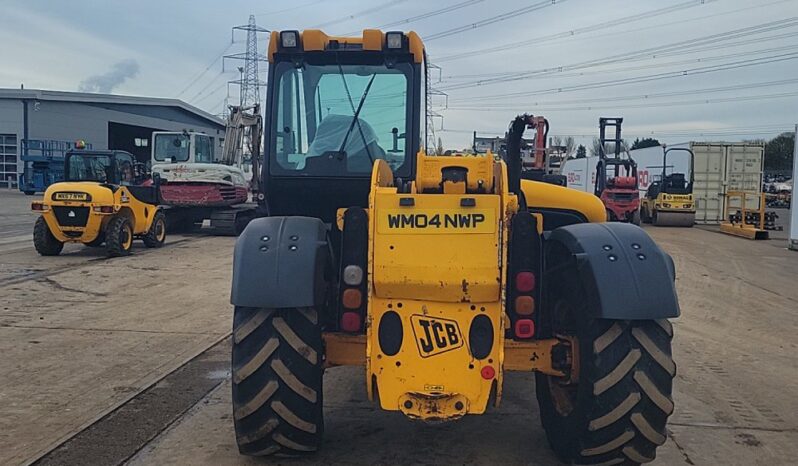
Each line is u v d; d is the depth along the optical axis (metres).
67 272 12.09
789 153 72.00
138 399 5.53
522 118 5.05
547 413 4.64
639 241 3.92
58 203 13.62
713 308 10.16
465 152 5.73
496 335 3.71
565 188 5.95
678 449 4.71
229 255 14.70
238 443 4.12
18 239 17.47
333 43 5.05
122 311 8.92
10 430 4.85
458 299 3.69
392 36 4.98
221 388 5.82
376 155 5.08
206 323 8.27
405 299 3.73
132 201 14.84
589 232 4.04
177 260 13.84
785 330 8.70
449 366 3.71
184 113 56.22
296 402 3.94
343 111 5.09
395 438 4.80
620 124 26.00
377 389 3.79
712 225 27.78
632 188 25.84
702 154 27.89
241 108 20.52
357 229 3.97
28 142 42.88
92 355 6.82
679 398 5.86
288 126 5.11
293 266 3.80
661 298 3.68
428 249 3.68
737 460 4.55
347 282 3.95
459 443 4.73
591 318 3.86
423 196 3.74
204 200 18.66
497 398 3.74
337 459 4.42
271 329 3.94
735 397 5.91
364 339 4.00
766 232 21.66
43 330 7.83
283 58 5.09
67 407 5.32
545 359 4.01
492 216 3.70
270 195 5.19
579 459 4.07
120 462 4.34
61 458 4.39
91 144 49.44
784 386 6.27
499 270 3.66
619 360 3.78
